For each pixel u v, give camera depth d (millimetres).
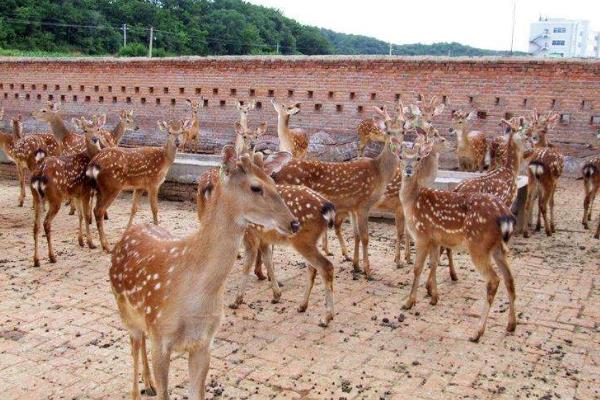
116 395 5008
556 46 85438
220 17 54062
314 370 5500
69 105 23281
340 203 8227
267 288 7758
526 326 6570
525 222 10500
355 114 18188
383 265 8812
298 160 8336
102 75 22344
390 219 11273
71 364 5520
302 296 7461
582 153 15914
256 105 19531
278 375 5391
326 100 18516
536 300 7367
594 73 15531
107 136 13320
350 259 9062
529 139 11164
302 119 18906
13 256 8859
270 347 5973
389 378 5371
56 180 8461
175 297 3801
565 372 5520
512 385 5262
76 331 6242
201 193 8055
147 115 21578
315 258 6500
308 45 62438
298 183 8078
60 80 23344
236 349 5910
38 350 5785
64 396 4973
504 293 7617
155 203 10070
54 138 13453
